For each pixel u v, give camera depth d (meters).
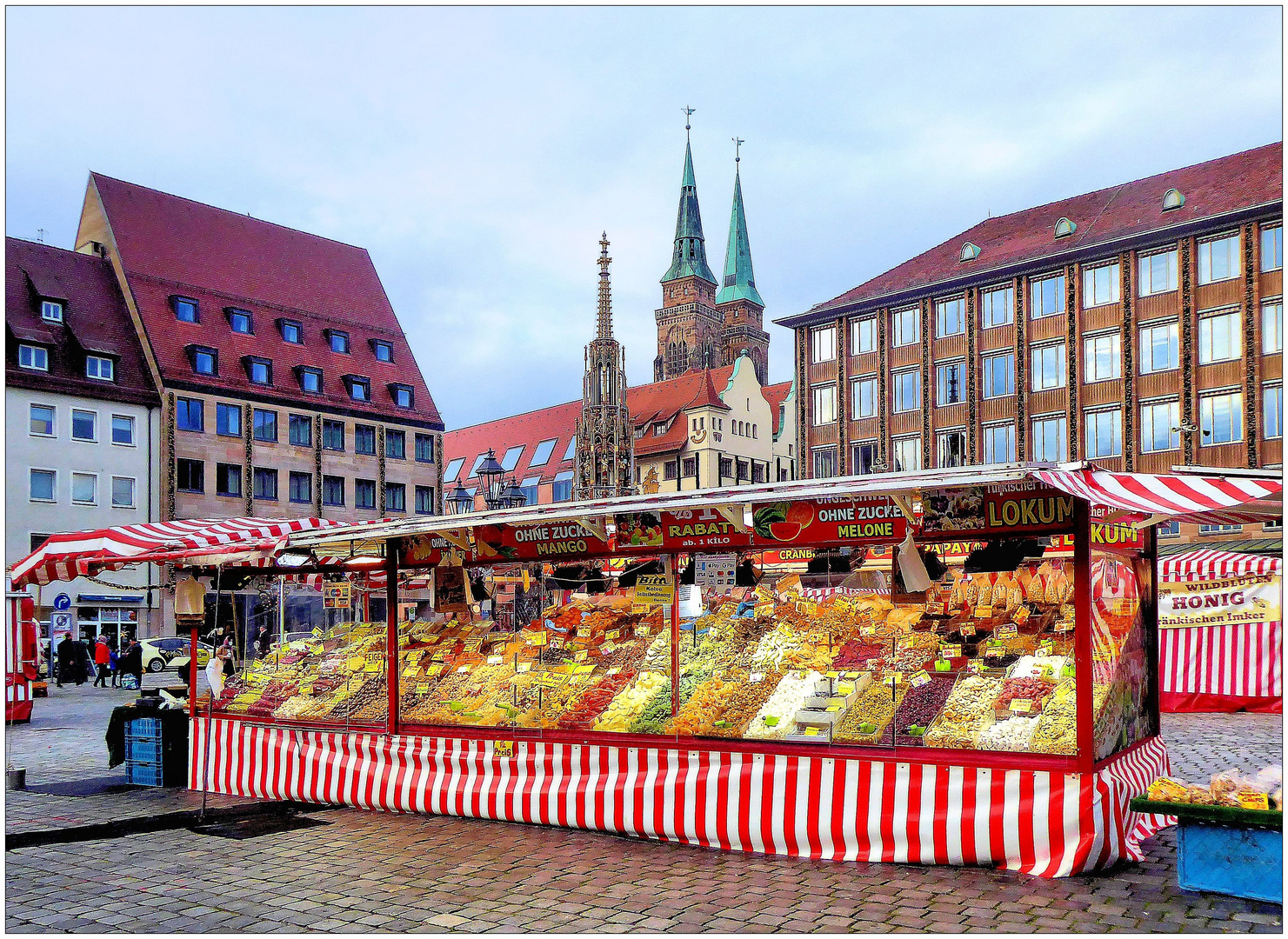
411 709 10.22
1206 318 38.72
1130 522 8.52
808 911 6.41
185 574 11.42
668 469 66.81
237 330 52.34
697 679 8.97
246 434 50.34
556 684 9.66
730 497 8.09
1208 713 17.38
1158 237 39.69
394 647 10.43
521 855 8.01
